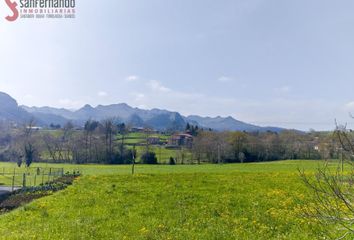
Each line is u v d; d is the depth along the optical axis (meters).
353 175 9.38
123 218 20.41
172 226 18.17
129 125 176.75
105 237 16.06
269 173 48.75
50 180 59.16
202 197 27.38
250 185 34.38
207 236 15.99
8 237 16.00
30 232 17.09
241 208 22.77
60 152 151.00
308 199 23.69
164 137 183.38
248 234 16.28
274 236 15.82
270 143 141.25
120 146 146.62
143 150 143.88
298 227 16.78
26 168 105.88
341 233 13.88
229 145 142.62
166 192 30.23
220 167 84.75
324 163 9.88
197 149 143.38
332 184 9.74
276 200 25.02
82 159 146.62
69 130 169.25
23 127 156.62
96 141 147.62
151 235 16.16
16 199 34.91
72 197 29.00
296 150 132.62
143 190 31.94
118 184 37.88
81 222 19.30
